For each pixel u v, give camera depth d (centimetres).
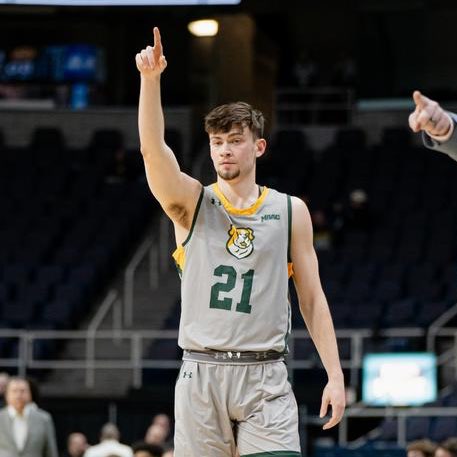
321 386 3450
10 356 3750
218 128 973
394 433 3153
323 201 4462
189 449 960
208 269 966
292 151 4816
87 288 4078
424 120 764
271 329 962
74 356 3894
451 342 3716
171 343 3750
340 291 3844
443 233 4150
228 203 978
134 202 4534
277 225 977
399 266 3928
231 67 4841
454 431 3072
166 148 956
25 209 4500
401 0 3594
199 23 4034
